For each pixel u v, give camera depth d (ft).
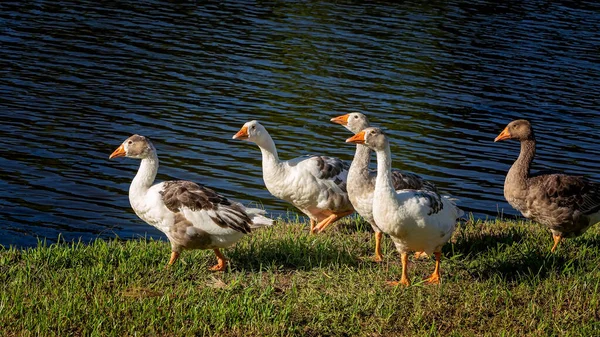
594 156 60.18
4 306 25.93
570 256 33.47
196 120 62.59
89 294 27.68
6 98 63.62
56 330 25.12
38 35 82.38
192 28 90.63
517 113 69.46
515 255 33.06
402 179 35.27
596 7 118.32
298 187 37.09
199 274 30.42
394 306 27.61
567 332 26.21
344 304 27.63
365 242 35.35
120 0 102.42
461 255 33.22
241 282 29.60
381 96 71.67
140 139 31.32
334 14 103.24
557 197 34.12
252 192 50.29
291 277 30.40
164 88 69.56
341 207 37.60
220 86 71.26
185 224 30.12
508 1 119.14
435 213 29.22
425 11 108.58
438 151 59.67
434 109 69.26
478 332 26.48
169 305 27.04
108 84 69.26
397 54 85.92
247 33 90.27
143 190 31.19
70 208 46.03
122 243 35.55
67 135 57.47
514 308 27.89
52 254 31.32
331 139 60.70
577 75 81.87
